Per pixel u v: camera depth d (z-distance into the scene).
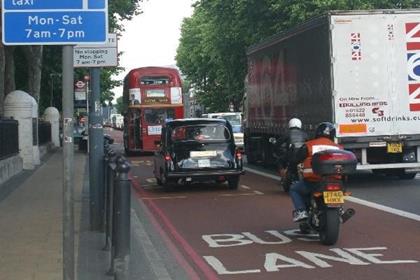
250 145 25.28
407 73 16.20
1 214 12.03
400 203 13.32
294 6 30.89
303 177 9.62
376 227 10.68
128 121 33.78
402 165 16.39
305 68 17.73
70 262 5.54
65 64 5.52
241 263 8.35
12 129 21.03
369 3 30.98
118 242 6.71
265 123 22.42
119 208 6.73
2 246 8.98
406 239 9.62
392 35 16.14
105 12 5.53
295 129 13.48
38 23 5.47
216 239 10.06
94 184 10.48
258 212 12.70
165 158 16.30
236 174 16.36
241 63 42.50
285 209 12.98
